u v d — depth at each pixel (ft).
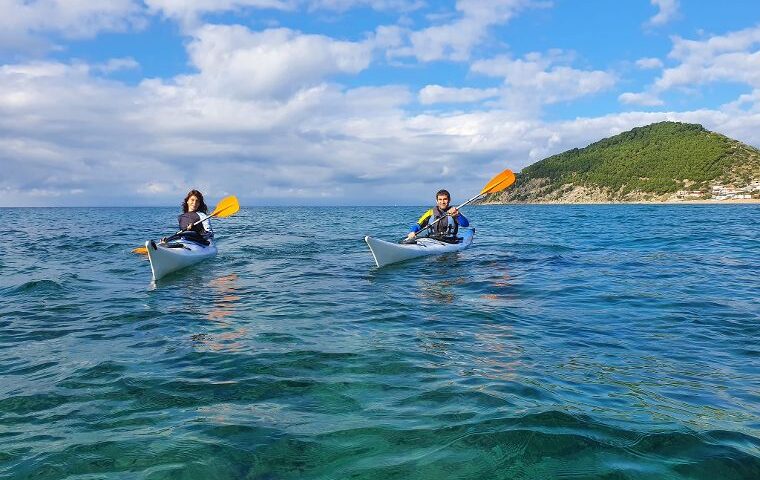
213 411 8.45
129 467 6.64
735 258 29.66
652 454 6.91
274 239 49.14
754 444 7.18
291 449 7.08
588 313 15.78
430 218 34.76
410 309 16.65
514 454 6.89
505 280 22.26
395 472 6.45
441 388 9.38
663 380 9.81
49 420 8.18
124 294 19.81
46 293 20.06
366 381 9.82
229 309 16.89
